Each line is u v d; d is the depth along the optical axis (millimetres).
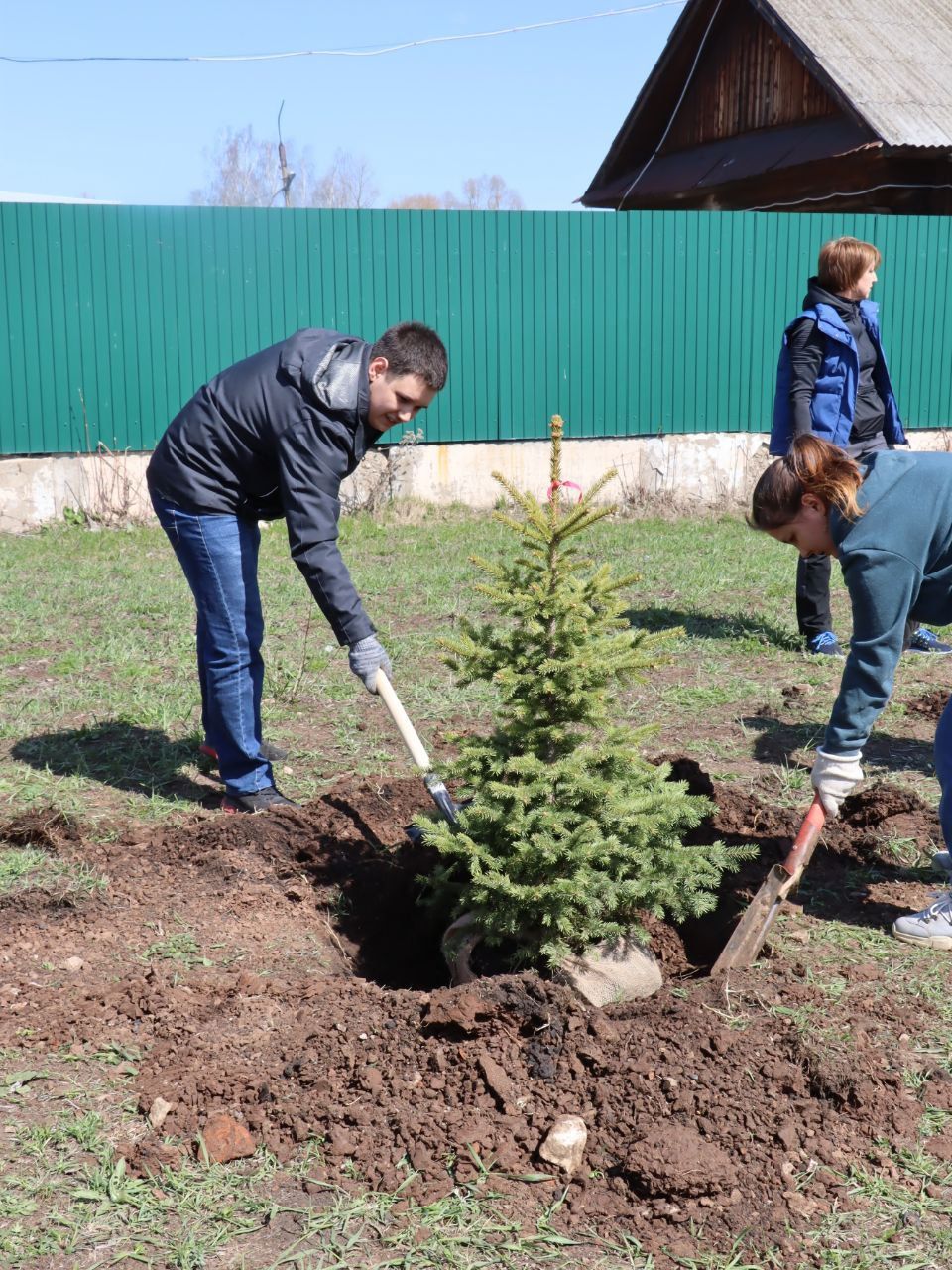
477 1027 3076
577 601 3482
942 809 3701
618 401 13406
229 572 4508
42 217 11367
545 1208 2580
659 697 6281
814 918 3869
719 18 18219
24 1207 2549
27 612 8109
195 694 6297
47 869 4191
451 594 8828
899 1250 2445
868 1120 2803
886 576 3213
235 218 11969
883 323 14141
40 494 11805
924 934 3670
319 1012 3236
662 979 3553
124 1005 3301
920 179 16016
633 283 13219
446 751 5461
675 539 11391
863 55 16641
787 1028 3105
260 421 4230
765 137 18031
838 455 3227
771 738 5648
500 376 12938
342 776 5168
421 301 12602
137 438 12078
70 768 5281
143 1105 2865
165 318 11945
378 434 4148
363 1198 2592
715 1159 2627
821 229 13742
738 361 13773
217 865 4164
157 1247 2457
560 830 3432
